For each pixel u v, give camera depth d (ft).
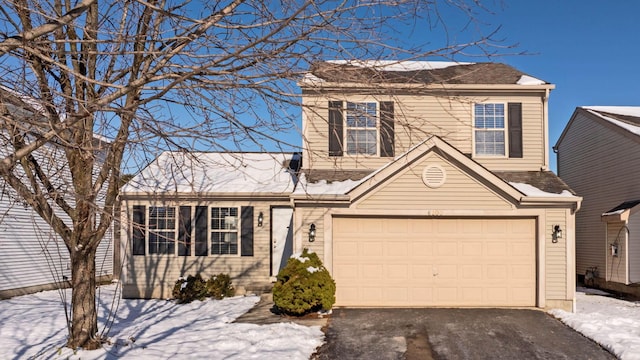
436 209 40.37
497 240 40.83
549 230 40.27
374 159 44.68
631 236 51.80
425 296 40.63
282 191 47.42
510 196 40.22
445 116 45.83
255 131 18.08
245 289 47.32
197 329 33.01
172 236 47.65
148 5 14.20
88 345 26.66
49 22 15.69
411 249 40.86
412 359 27.73
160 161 46.70
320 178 43.55
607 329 32.68
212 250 48.03
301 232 40.06
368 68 17.49
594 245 59.93
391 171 40.32
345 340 31.09
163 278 47.44
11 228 48.19
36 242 51.39
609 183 57.62
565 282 39.88
